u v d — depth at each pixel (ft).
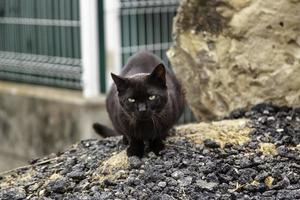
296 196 15.78
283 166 17.24
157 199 16.10
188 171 17.28
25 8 32.63
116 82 18.01
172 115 18.88
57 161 19.61
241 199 15.96
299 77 20.97
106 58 29.37
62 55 31.14
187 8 22.80
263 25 21.13
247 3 21.29
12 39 33.73
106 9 29.09
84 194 17.04
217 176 17.03
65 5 30.50
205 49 22.68
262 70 21.49
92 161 18.81
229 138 19.12
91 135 29.17
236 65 21.99
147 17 30.22
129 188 16.85
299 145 18.48
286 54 21.07
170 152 18.43
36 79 32.86
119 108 18.43
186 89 23.43
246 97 22.04
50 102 30.66
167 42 30.89
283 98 21.39
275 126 19.86
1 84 33.96
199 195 16.22
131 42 29.78
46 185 17.99
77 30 30.14
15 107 32.50
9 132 33.06
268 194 16.16
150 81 17.85
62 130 30.30
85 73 29.55
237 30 21.63
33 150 31.83
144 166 17.83
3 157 33.65
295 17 20.58
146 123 18.04
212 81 22.71
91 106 29.25
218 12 21.97
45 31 31.78
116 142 20.31
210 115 23.39
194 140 19.24
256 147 18.43
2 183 19.11
